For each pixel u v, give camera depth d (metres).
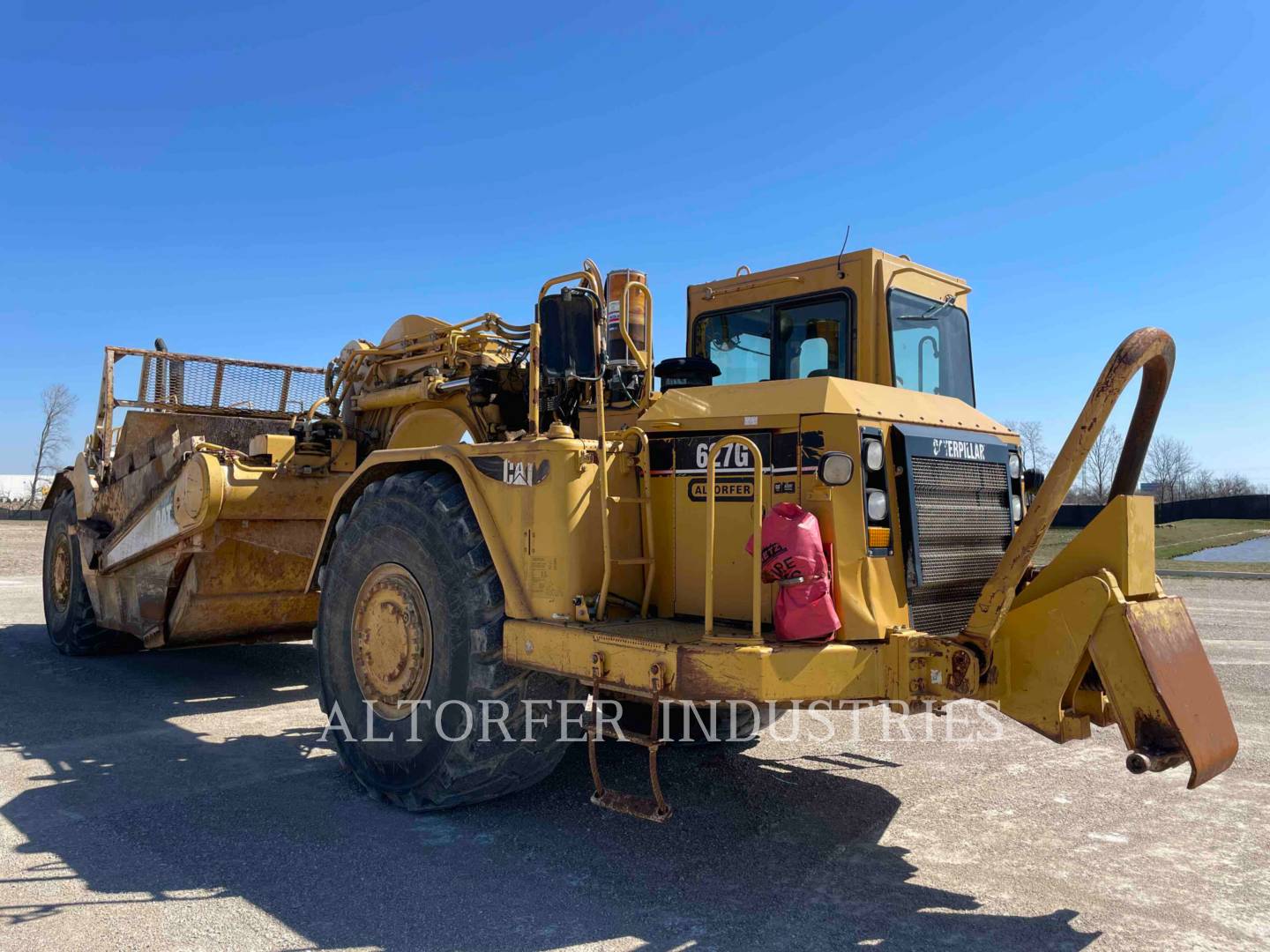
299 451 6.37
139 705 6.14
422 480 4.22
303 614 6.67
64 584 8.14
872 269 4.59
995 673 3.22
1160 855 3.69
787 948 2.85
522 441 3.86
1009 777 4.75
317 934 2.90
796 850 3.70
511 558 3.83
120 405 7.68
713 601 3.49
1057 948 2.90
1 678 7.02
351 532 4.51
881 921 3.06
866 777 4.71
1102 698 3.43
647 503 3.97
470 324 5.86
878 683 3.28
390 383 6.61
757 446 3.61
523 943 2.86
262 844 3.67
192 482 5.99
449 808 4.09
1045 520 3.11
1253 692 6.80
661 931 2.95
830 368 4.76
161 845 3.64
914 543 3.59
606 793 3.42
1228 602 13.43
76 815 3.97
